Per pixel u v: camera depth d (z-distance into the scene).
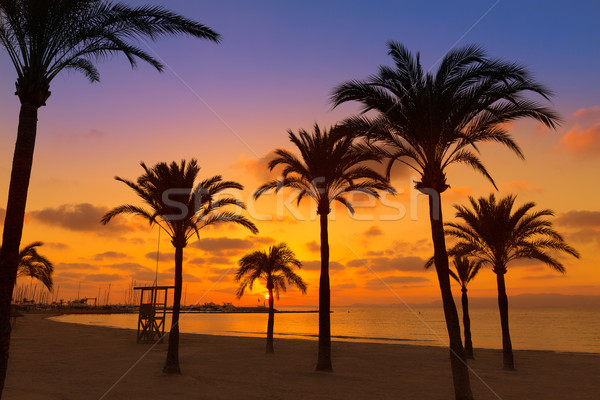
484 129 15.78
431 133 15.21
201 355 28.19
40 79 10.57
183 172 20.83
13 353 27.27
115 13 11.90
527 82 13.91
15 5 10.41
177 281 19.94
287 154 22.59
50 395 14.52
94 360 24.33
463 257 29.70
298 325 113.25
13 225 9.70
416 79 15.45
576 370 23.94
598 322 171.62
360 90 15.59
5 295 9.48
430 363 26.09
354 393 16.14
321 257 21.95
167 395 14.96
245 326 104.12
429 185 15.26
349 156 20.84
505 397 16.23
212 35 12.41
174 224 20.36
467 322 29.56
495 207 25.14
